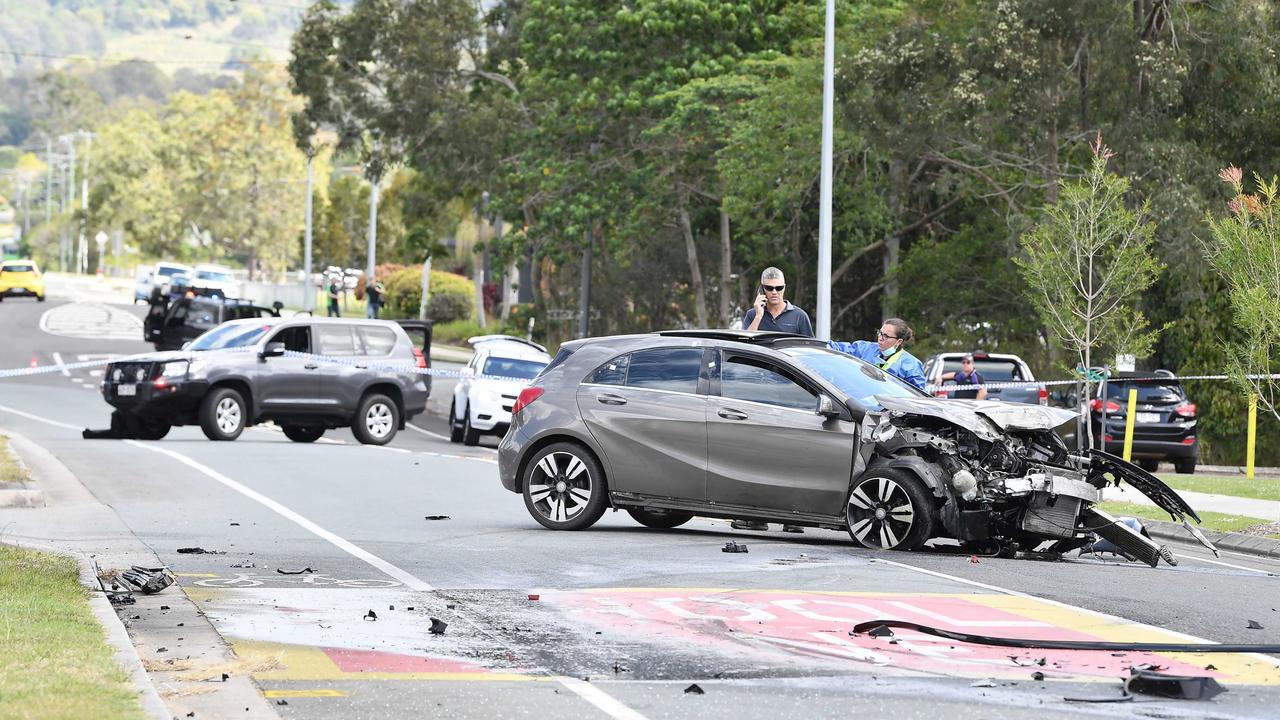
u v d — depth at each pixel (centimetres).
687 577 2962
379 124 14588
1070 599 2769
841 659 2198
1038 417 3416
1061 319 6594
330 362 6875
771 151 10225
